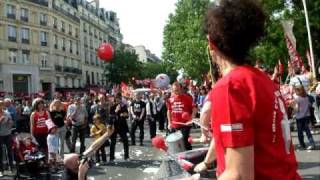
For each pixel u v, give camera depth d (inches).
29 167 424.5
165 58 2267.5
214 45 77.2
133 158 537.0
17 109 944.9
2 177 446.0
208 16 76.9
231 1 75.4
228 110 69.9
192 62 1771.7
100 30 3592.5
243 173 68.4
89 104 832.9
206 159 122.6
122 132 527.5
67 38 2755.9
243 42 74.8
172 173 190.9
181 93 411.8
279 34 1333.7
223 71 78.6
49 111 504.7
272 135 73.2
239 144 68.7
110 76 2874.0
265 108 71.9
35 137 464.1
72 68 2815.0
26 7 2267.5
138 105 673.0
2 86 2097.7
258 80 73.0
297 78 619.2
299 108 494.0
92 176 429.4
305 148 499.2
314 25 1354.6
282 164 74.5
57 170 468.4
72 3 2942.9
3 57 2117.4
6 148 460.4
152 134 738.2
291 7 1407.5
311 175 362.3
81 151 546.0
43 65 2401.6
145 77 3634.4
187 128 398.0
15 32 2201.0
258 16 75.2
